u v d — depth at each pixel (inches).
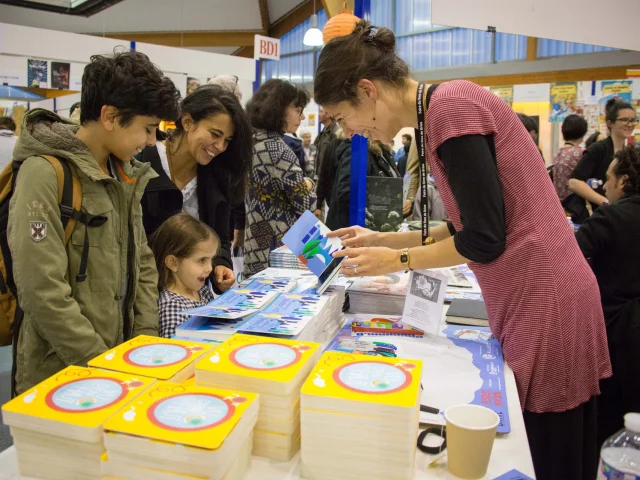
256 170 108.3
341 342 59.9
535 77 285.6
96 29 454.3
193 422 33.4
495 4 80.7
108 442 32.8
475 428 35.3
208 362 40.1
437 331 62.2
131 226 62.9
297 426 39.5
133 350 44.7
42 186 53.5
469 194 49.3
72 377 39.4
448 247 54.6
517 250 53.4
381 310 72.2
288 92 107.9
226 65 195.8
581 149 167.2
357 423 34.7
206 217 88.8
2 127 191.3
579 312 54.4
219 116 77.9
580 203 157.2
